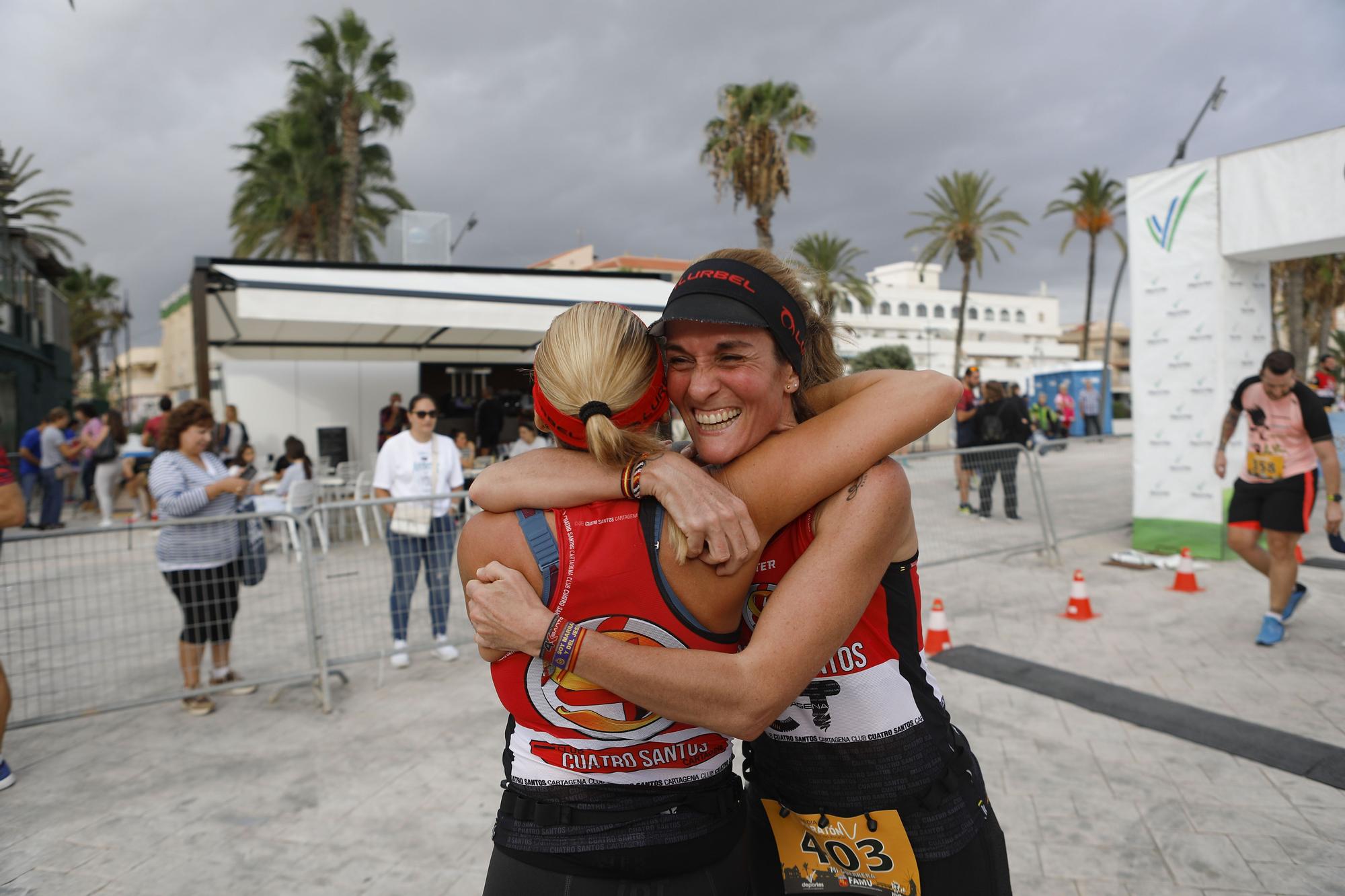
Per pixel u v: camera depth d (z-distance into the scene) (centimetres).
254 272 877
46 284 2559
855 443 113
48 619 436
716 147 2616
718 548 105
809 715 129
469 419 1456
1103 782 324
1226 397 682
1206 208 682
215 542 445
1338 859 266
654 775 118
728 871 125
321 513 643
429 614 579
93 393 4819
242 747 394
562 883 118
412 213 1322
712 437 124
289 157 2486
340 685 484
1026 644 500
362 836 308
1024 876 265
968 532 773
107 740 406
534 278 1022
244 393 1340
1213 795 309
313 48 2466
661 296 1036
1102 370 2748
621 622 112
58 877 286
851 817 131
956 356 3619
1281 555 478
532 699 118
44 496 1198
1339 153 605
